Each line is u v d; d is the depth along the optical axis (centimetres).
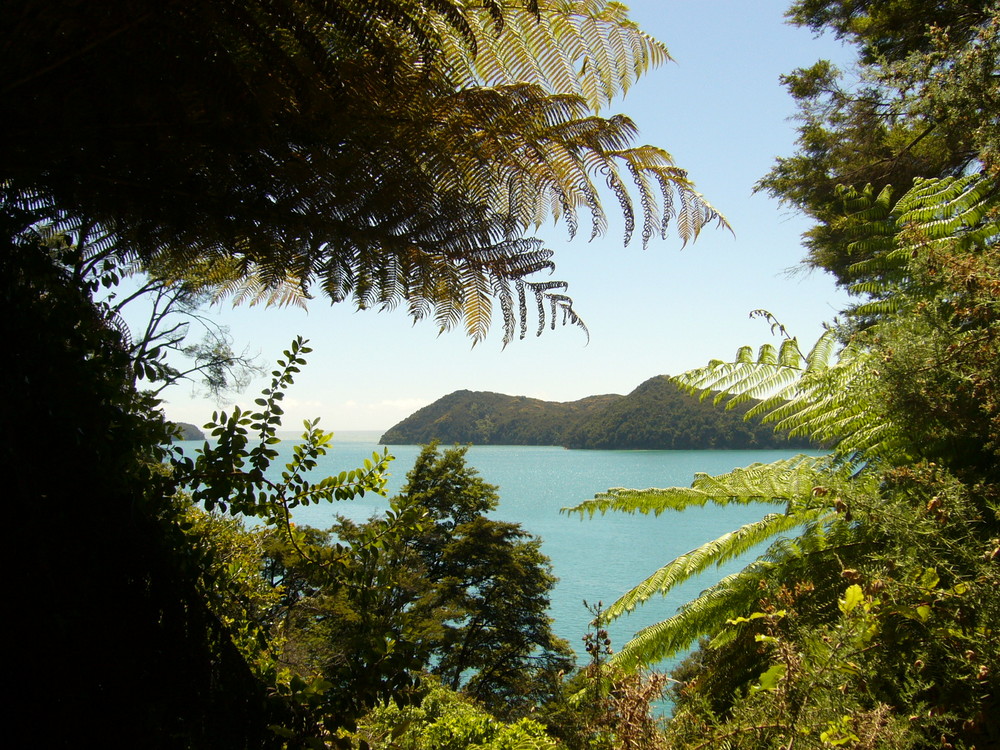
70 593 104
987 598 182
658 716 182
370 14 125
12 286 107
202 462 155
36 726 99
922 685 179
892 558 210
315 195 138
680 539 6103
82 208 139
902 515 217
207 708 121
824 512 320
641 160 165
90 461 113
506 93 140
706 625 340
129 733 108
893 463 308
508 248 150
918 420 254
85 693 104
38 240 123
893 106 581
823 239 751
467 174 150
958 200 328
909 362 243
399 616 158
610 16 170
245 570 228
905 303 302
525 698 1912
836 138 773
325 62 118
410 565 1376
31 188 130
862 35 727
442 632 1456
